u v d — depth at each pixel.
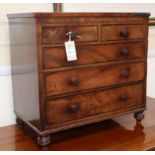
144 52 1.52
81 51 1.29
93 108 1.38
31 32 1.20
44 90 1.22
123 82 1.47
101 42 1.35
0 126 1.61
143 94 1.57
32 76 1.25
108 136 1.41
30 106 1.33
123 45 1.43
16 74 1.47
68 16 1.22
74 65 1.29
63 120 1.29
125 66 1.46
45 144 1.28
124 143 1.32
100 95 1.40
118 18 1.38
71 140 1.36
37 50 1.18
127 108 1.51
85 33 1.29
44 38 1.18
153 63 2.25
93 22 1.30
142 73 1.54
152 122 1.59
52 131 1.27
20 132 1.48
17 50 1.40
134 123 1.58
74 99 1.32
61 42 1.23
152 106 1.87
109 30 1.36
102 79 1.39
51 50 1.21
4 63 1.58
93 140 1.36
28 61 1.28
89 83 1.35
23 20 1.27
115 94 1.45
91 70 1.34
